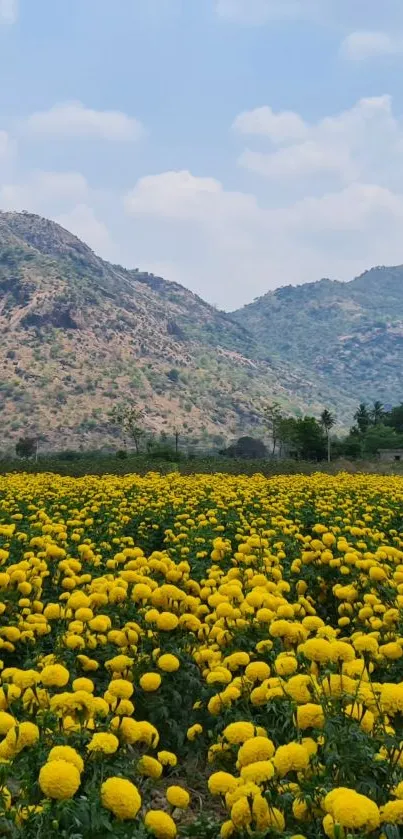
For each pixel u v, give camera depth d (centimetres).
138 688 553
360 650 505
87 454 11012
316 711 386
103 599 657
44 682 444
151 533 1385
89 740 395
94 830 319
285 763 347
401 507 1728
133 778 421
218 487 2100
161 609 652
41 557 861
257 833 327
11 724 378
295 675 458
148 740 420
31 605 695
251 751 364
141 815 427
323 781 355
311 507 1634
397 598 661
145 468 4462
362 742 375
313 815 336
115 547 1204
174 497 1736
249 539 958
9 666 615
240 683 492
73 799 337
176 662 529
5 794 326
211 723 545
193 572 956
